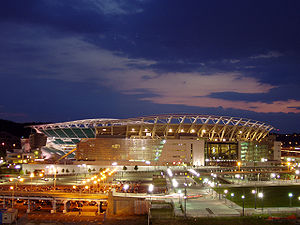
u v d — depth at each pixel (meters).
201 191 144.50
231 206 118.81
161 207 119.56
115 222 117.88
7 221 118.69
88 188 157.88
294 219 103.94
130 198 128.50
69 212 135.50
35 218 126.12
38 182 185.38
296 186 159.50
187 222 102.12
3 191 144.12
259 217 105.56
